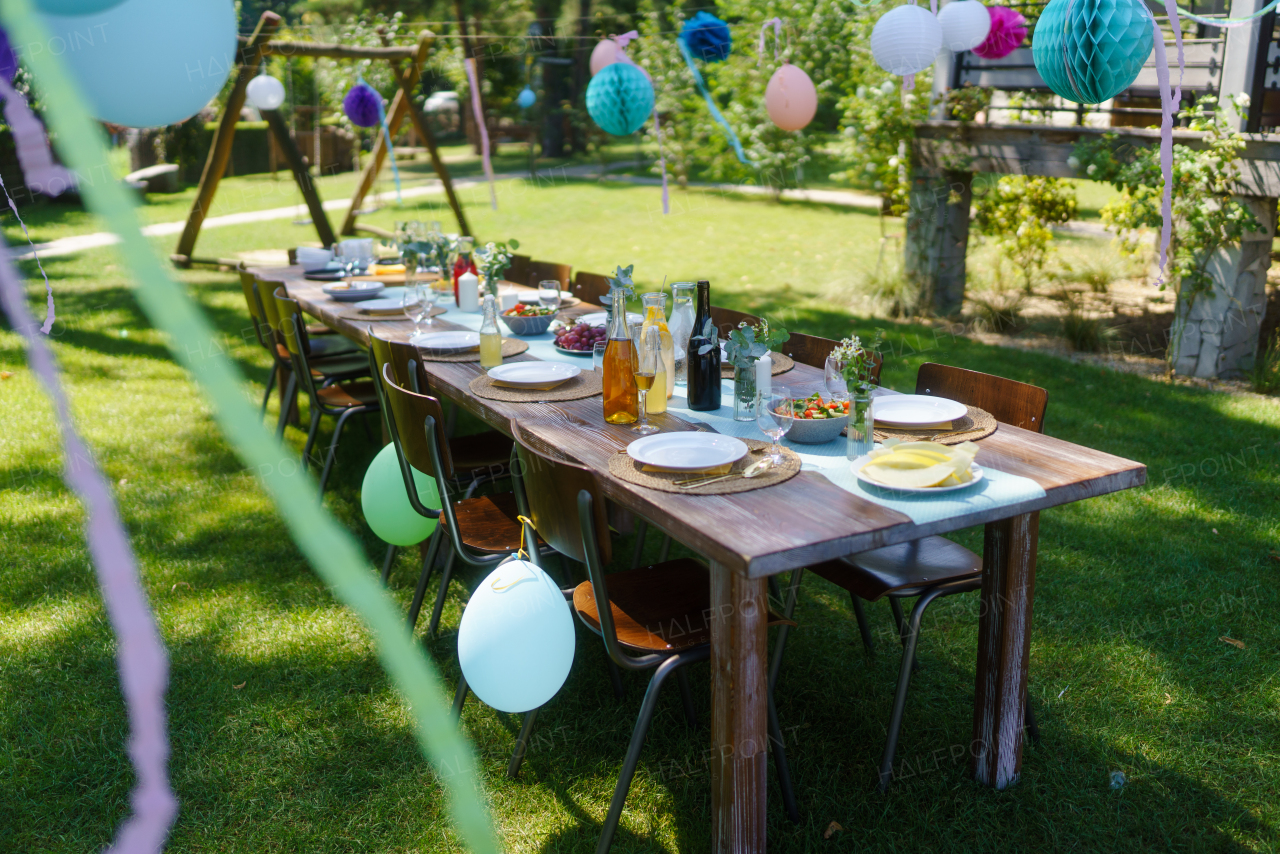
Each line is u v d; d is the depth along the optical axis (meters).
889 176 6.44
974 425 2.14
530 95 13.05
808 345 2.93
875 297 6.62
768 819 1.99
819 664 2.57
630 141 16.23
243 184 13.16
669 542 3.03
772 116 5.30
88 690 2.43
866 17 6.73
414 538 2.80
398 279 4.40
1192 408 4.48
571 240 9.17
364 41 11.01
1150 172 4.79
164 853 1.91
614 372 2.24
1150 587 2.89
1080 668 2.49
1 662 2.54
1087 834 1.93
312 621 2.78
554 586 1.96
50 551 3.18
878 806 2.03
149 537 3.30
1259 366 4.88
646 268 7.91
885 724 2.30
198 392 4.94
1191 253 4.84
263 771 2.15
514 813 2.03
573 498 1.79
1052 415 4.41
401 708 2.38
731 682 1.65
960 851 1.89
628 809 2.03
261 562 3.14
